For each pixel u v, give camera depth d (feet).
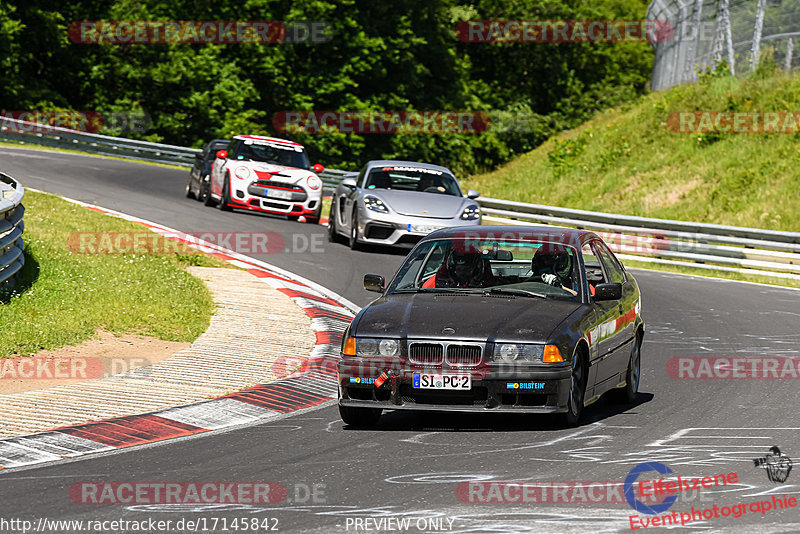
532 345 80.23
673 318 153.69
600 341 87.76
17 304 121.08
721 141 367.66
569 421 82.99
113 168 336.49
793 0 394.93
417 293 91.09
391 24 587.27
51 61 523.70
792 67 391.04
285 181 236.43
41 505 60.85
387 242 194.80
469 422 86.28
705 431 81.92
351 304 151.84
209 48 536.42
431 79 631.97
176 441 79.10
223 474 68.49
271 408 92.12
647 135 400.26
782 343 132.67
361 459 72.59
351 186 208.74
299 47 577.84
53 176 286.25
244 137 249.75
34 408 86.38
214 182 246.06
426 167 209.97
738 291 189.57
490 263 93.56
